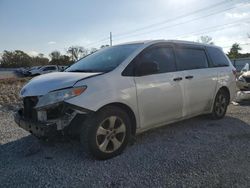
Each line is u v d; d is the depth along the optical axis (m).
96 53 5.09
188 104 5.08
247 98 8.20
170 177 3.25
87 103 3.59
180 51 5.12
